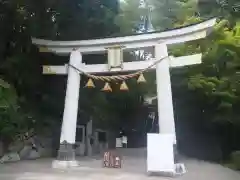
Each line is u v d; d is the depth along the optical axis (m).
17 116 14.50
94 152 18.22
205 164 14.27
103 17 17.58
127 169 11.94
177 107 17.83
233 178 10.27
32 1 15.82
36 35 16.44
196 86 15.13
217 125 16.33
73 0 16.70
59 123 17.09
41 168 11.84
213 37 15.59
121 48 12.82
